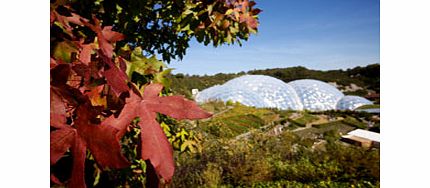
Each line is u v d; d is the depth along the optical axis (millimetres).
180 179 6973
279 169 8031
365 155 6910
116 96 716
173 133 2484
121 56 1030
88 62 815
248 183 7637
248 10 1786
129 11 1730
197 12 1617
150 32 2365
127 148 1983
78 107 621
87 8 1427
